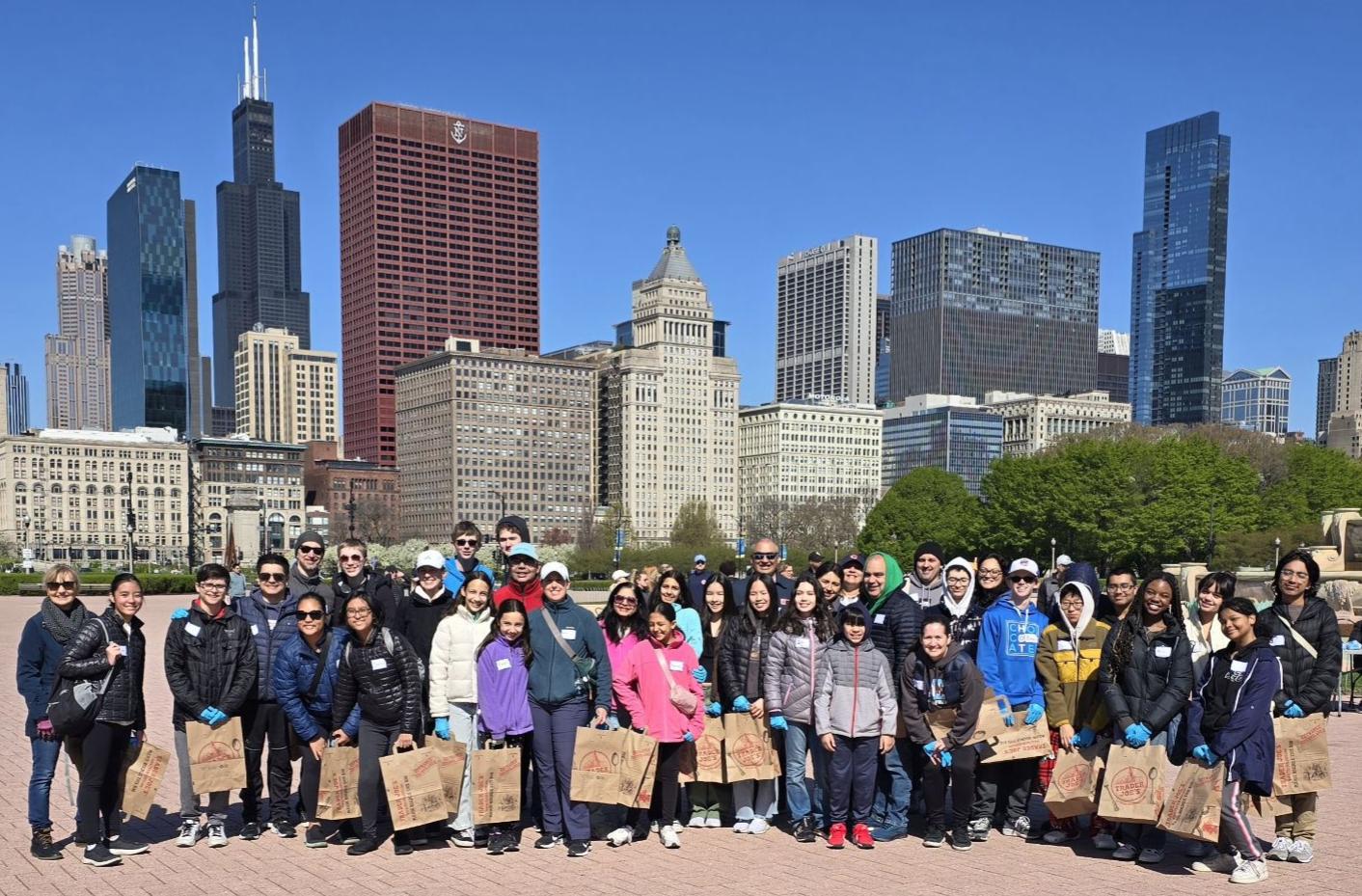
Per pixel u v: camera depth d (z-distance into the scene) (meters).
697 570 16.80
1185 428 109.06
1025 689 10.16
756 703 10.24
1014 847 9.78
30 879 8.80
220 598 9.71
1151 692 9.21
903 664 9.97
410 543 85.19
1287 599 9.98
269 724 10.12
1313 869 8.95
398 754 9.49
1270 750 8.73
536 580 10.34
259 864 9.24
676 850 9.77
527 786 11.81
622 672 10.41
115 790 9.54
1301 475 75.38
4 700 18.88
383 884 8.65
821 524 133.75
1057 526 76.00
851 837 10.02
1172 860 9.27
